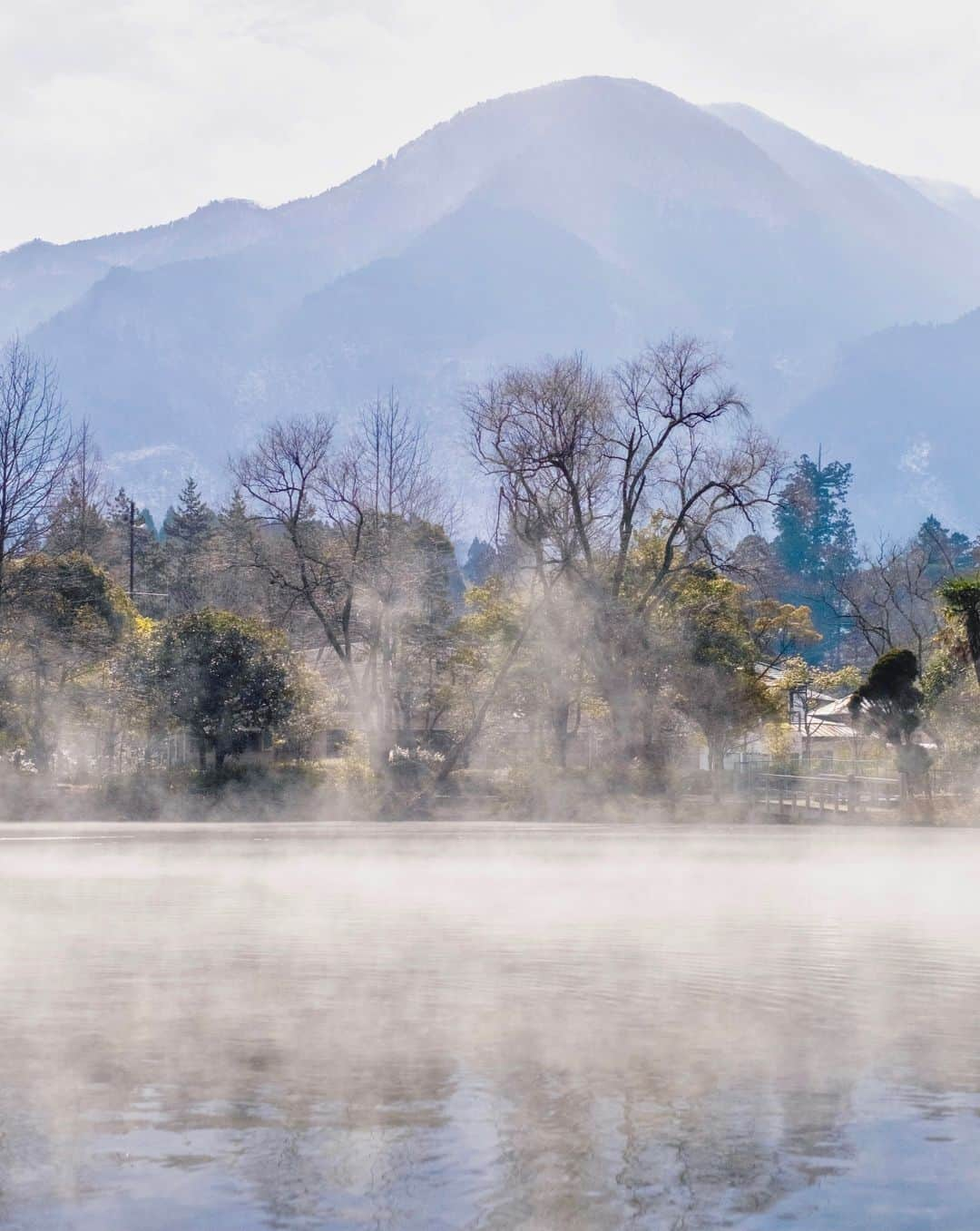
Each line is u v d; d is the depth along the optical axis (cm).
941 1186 2297
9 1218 2153
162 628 18350
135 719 18400
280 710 17812
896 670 17288
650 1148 2500
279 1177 2339
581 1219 2156
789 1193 2272
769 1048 3334
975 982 4341
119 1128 2612
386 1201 2223
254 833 13588
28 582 18712
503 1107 2791
